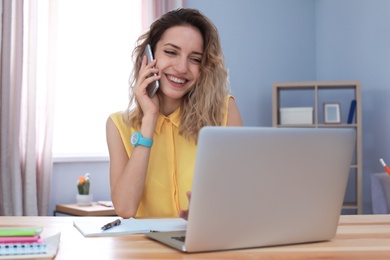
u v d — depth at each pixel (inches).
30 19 146.0
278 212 45.1
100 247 45.3
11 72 145.6
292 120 165.6
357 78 173.5
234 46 180.7
